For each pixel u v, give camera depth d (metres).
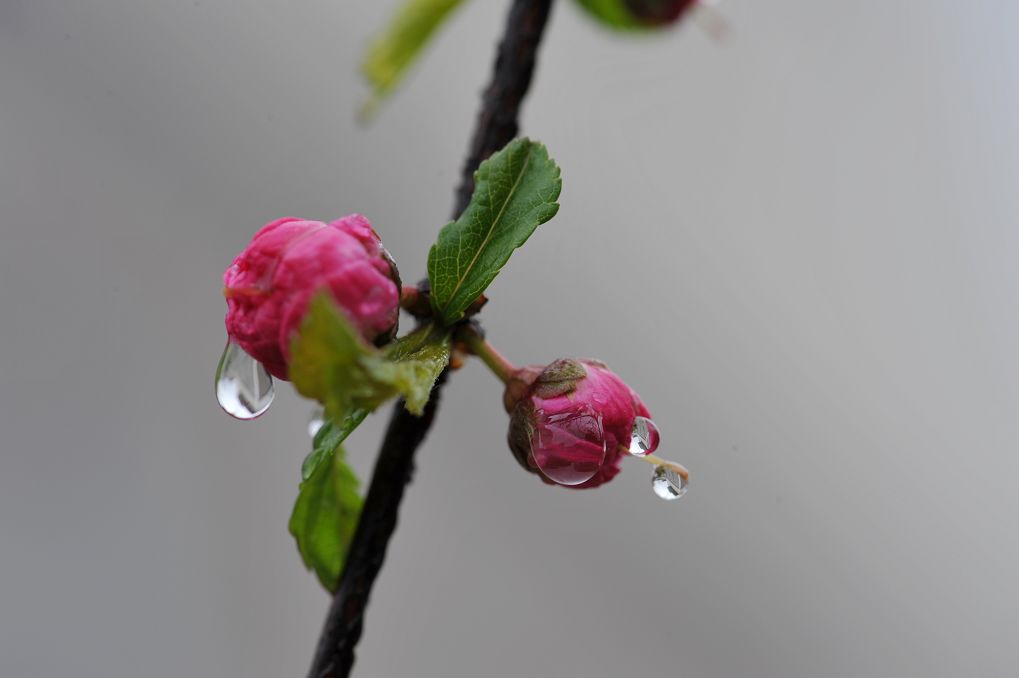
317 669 0.21
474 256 0.21
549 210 0.21
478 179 0.21
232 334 0.20
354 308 0.20
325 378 0.19
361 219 0.21
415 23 0.24
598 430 0.21
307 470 0.20
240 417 0.21
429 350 0.21
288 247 0.20
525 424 0.21
